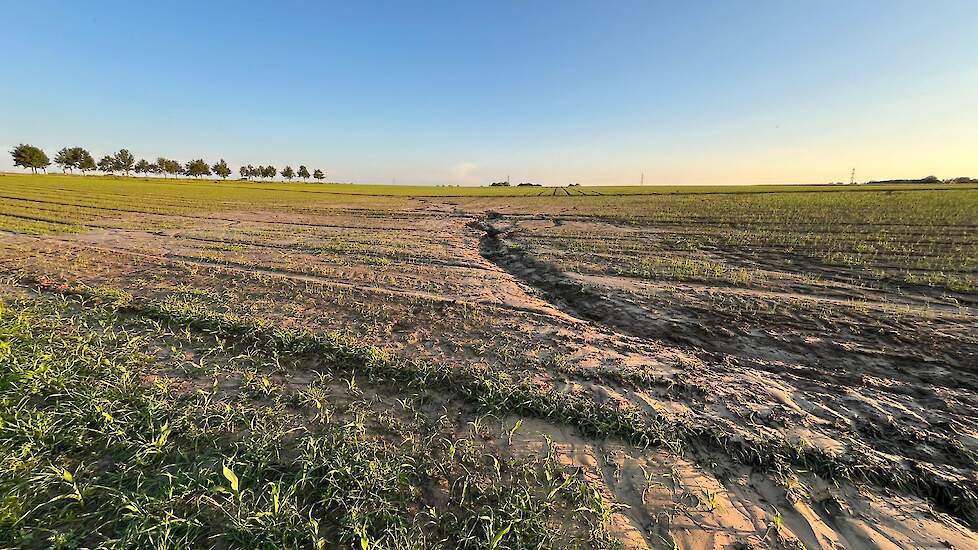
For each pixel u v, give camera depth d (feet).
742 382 16.97
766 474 12.21
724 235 57.11
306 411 14.64
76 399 14.33
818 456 12.60
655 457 12.89
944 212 73.15
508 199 151.43
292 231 63.82
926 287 31.12
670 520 10.78
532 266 40.55
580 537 10.22
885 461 12.36
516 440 13.58
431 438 13.50
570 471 12.35
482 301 27.55
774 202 106.22
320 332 21.30
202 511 10.33
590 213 92.12
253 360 18.04
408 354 19.19
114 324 21.68
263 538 9.57
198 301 26.32
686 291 30.25
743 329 23.04
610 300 28.19
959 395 15.99
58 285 28.22
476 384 16.24
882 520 10.71
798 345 20.99
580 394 15.94
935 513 10.89
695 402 15.46
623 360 18.80
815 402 15.55
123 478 11.22
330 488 11.00
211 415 13.89
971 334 21.72
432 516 10.58
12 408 13.47
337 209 105.81
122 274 32.71
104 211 82.17
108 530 9.85
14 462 11.22
